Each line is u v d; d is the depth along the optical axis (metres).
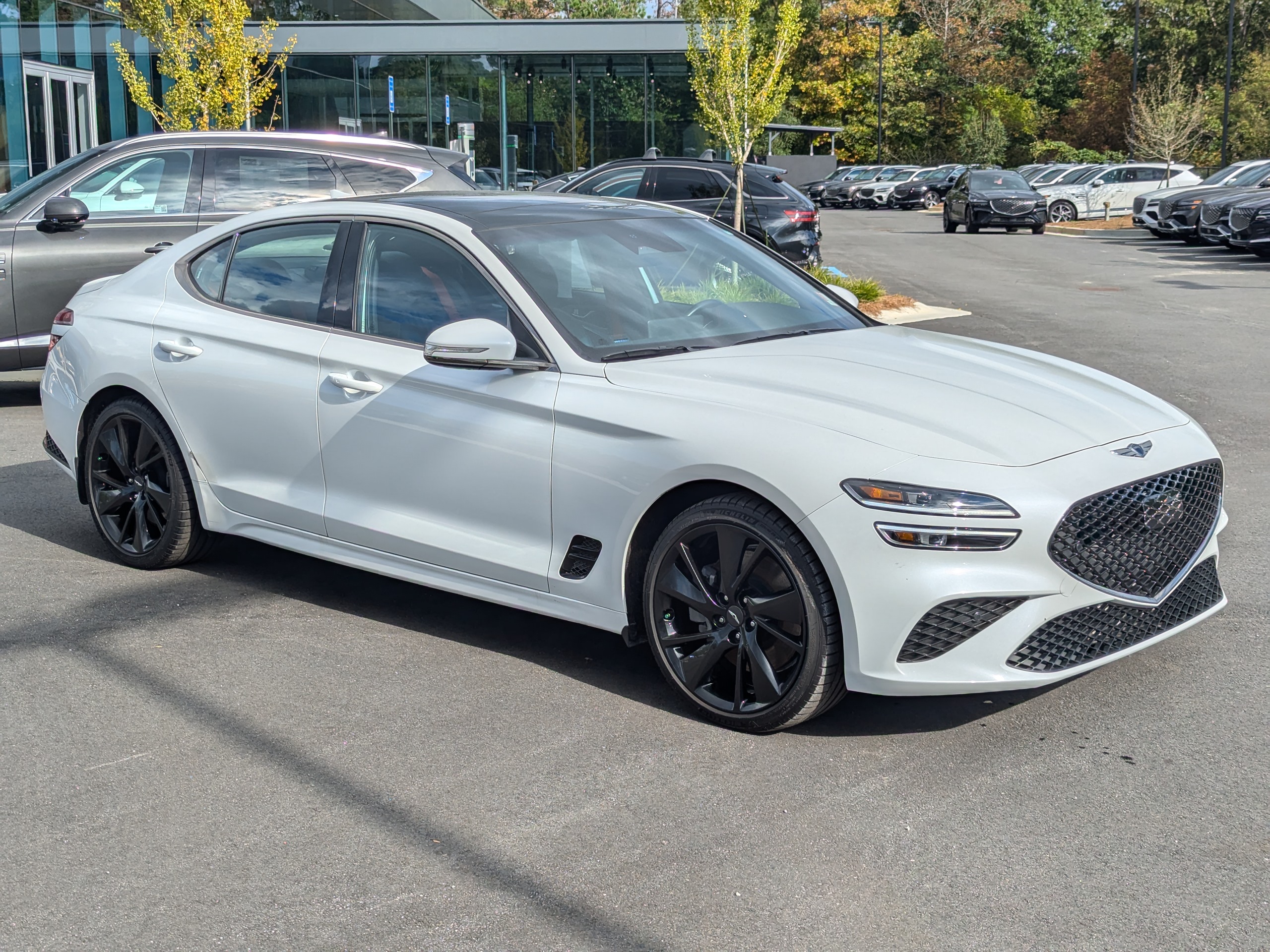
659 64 30.22
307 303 4.82
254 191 9.10
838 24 69.19
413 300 4.52
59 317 5.71
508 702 4.05
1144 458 3.68
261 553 5.77
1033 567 3.41
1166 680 4.15
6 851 3.13
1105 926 2.75
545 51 29.62
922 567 3.38
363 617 4.89
